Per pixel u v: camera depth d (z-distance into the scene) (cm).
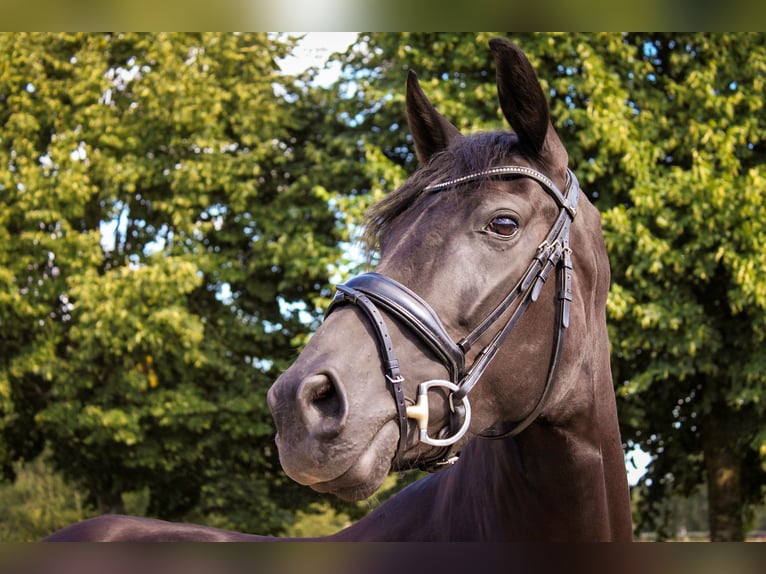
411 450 172
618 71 855
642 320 775
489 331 182
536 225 193
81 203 957
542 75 843
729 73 838
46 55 1005
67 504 1706
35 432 1141
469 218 187
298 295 1043
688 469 1001
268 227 973
